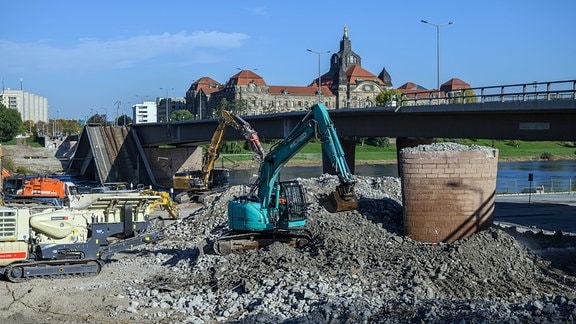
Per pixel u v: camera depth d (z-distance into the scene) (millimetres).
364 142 157750
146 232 30859
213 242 30406
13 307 23016
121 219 30750
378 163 139000
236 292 23812
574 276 25062
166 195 45125
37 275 27188
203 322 20719
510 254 26297
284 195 29578
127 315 21734
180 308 22469
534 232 35781
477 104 44062
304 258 26812
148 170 103125
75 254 28312
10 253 26953
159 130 102188
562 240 31922
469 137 47781
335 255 26812
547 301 17250
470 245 26312
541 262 26578
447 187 28797
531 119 42781
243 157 139750
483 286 23453
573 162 142500
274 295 22375
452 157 28719
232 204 30922
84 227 28844
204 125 90312
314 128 27750
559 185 83812
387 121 55906
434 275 24359
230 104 193125
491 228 28562
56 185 56188
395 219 32062
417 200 29141
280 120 72250
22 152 151000
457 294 22469
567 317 15633
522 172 111562
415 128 52875
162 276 27391
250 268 26203
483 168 28812
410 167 29219
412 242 28766
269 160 29891
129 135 106375
